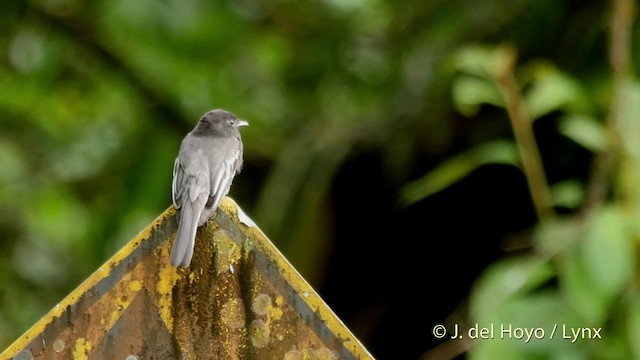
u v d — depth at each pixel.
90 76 14.95
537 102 8.59
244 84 14.58
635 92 8.33
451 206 11.76
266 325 5.12
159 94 14.53
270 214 12.25
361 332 12.16
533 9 11.61
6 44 14.63
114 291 5.14
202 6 13.98
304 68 14.50
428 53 12.52
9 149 15.39
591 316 7.46
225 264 5.16
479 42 12.03
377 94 13.68
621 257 7.44
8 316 14.96
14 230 15.48
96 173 15.24
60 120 15.40
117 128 15.09
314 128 13.12
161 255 5.18
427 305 12.05
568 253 7.79
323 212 12.14
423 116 11.91
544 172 11.19
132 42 14.42
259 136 14.07
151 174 14.05
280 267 5.15
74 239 15.51
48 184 15.38
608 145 8.26
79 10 14.46
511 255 11.59
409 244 12.01
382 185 12.09
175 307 5.14
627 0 9.30
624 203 7.93
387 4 13.52
